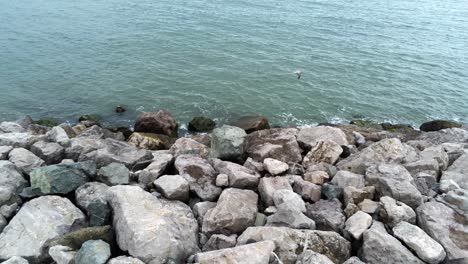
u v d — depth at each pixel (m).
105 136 22.70
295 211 11.81
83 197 12.55
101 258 9.59
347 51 44.00
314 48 44.16
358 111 31.72
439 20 61.91
